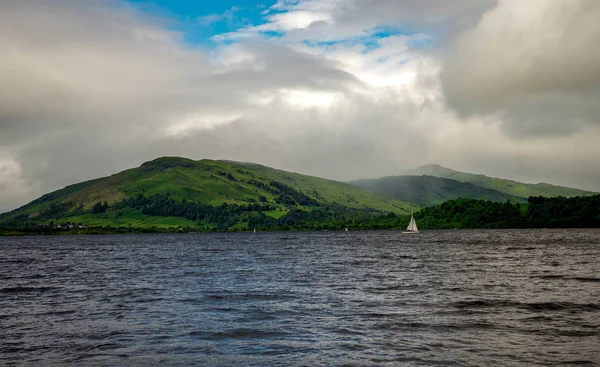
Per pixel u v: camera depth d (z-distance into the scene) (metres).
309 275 69.88
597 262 87.25
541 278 61.84
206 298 47.31
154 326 34.06
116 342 29.53
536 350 26.73
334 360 25.19
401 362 24.75
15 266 98.38
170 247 187.50
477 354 26.06
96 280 67.19
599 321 34.34
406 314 37.62
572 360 24.83
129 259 117.50
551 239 189.00
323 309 40.28
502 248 137.12
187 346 28.38
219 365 24.56
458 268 78.31
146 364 24.92
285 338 30.08
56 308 42.88
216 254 134.38
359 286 55.78
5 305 45.06
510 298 45.03
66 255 141.62
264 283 60.00
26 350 27.97
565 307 39.88
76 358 26.20
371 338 29.86
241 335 31.00
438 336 30.23
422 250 136.38
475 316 36.53
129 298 48.41
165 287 57.22
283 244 198.25
